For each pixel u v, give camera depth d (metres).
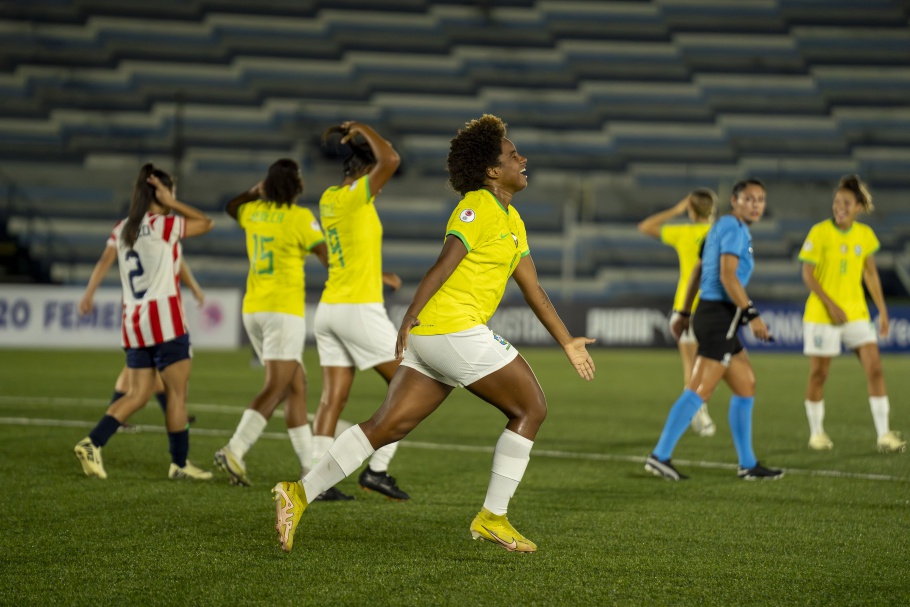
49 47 102.19
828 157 100.06
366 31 108.56
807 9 112.50
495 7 111.62
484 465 24.97
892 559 15.86
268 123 98.75
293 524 15.45
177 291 21.72
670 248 91.00
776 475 23.56
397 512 18.97
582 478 23.38
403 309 73.75
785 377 54.09
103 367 52.56
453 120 102.19
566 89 105.81
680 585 14.14
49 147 94.31
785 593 13.84
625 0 113.06
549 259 90.31
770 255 90.69
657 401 41.97
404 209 94.56
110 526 17.19
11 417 32.44
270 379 21.77
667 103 104.94
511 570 14.80
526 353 69.62
